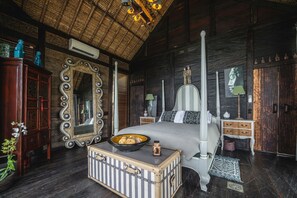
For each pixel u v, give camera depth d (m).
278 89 3.04
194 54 4.17
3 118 2.17
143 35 5.05
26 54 2.97
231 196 1.65
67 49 3.68
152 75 5.10
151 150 1.84
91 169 2.03
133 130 2.43
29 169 2.36
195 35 4.18
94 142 4.16
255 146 3.29
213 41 3.88
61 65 3.59
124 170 1.61
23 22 2.92
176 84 4.50
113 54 4.98
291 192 1.71
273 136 3.08
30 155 2.66
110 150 1.87
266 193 1.70
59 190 1.78
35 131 2.45
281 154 2.96
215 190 1.77
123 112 5.43
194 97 4.03
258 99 3.26
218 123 3.40
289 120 2.91
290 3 2.94
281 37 3.04
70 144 3.55
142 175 1.46
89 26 3.82
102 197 1.65
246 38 3.43
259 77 3.26
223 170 2.28
